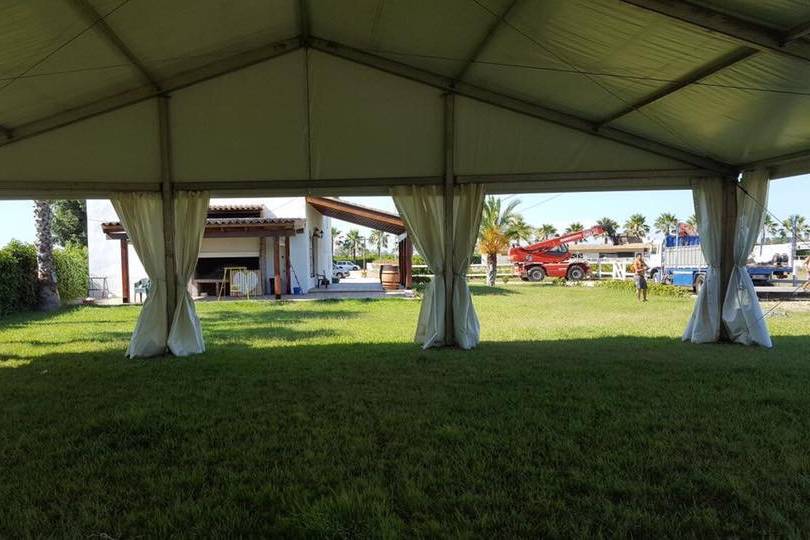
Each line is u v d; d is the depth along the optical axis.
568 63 4.88
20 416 3.76
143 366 5.54
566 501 2.39
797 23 3.32
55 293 12.62
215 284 16.08
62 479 2.69
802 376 4.79
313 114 6.40
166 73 5.80
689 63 4.29
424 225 6.72
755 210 6.62
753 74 4.19
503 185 6.72
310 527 2.15
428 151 6.61
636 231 61.75
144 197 6.38
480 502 2.38
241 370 5.26
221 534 2.14
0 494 2.53
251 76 6.18
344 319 9.93
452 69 5.92
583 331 8.40
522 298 14.84
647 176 6.59
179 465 2.85
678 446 3.03
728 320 6.85
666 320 9.88
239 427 3.46
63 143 6.10
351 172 6.65
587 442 3.11
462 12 4.53
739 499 2.36
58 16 3.89
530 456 2.89
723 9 3.35
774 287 16.48
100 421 3.58
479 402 3.97
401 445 3.08
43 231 12.42
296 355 6.12
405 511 2.32
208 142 6.41
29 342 7.42
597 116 6.07
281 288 16.03
